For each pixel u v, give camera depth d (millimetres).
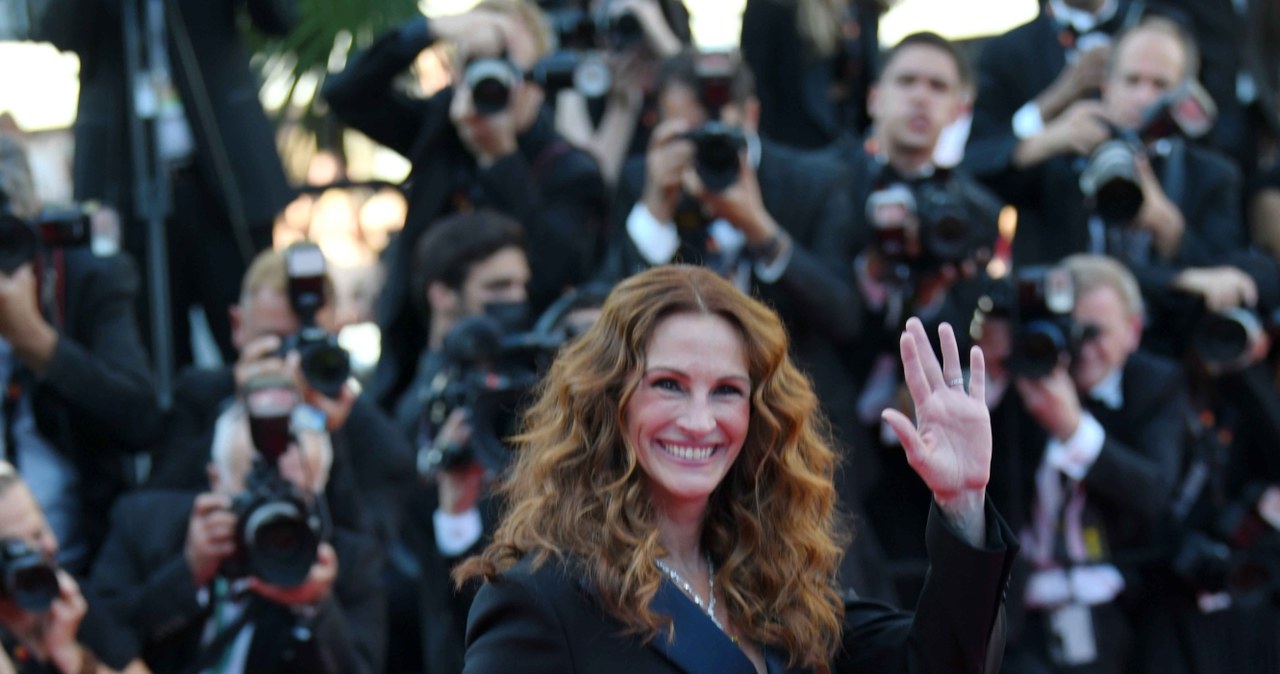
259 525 10156
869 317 12133
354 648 10703
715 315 6559
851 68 14516
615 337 6559
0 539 10016
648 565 6301
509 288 12023
